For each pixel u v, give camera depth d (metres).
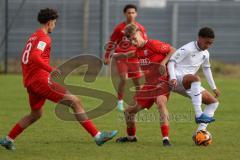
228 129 35.84
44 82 27.64
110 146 30.08
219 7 88.25
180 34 88.31
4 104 47.81
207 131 32.06
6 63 75.81
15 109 44.88
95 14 86.06
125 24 43.94
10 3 83.44
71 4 85.69
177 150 28.94
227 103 49.44
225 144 30.78
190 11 88.25
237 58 87.69
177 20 88.25
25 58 27.80
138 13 88.38
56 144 30.56
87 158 26.98
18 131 28.70
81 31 85.62
